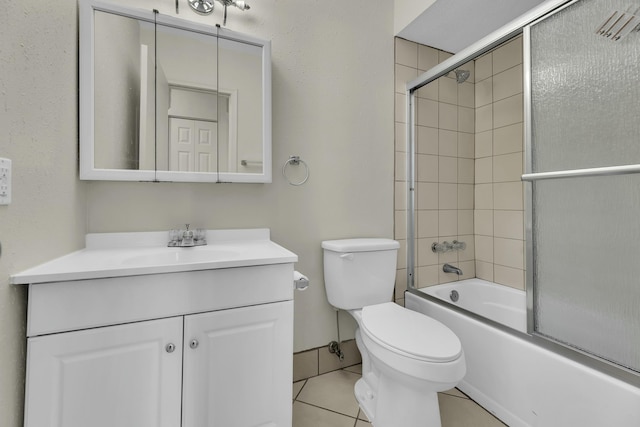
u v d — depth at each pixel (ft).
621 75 3.12
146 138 4.13
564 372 3.51
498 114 6.63
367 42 5.92
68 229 3.41
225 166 4.57
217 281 3.12
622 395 3.01
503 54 6.49
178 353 2.95
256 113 4.75
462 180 7.04
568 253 3.64
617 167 3.03
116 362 2.72
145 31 4.14
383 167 6.09
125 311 2.75
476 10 5.47
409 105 6.39
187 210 4.47
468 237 7.12
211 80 4.50
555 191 3.78
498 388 4.29
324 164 5.49
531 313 4.02
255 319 3.28
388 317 4.37
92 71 3.77
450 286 6.70
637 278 3.06
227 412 3.15
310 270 5.36
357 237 5.81
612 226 3.25
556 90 3.72
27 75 2.52
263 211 4.97
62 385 2.54
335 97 5.59
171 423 2.93
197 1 4.44
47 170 2.90
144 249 4.01
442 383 3.34
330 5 5.56
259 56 4.78
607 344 3.27
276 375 3.37
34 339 2.45
